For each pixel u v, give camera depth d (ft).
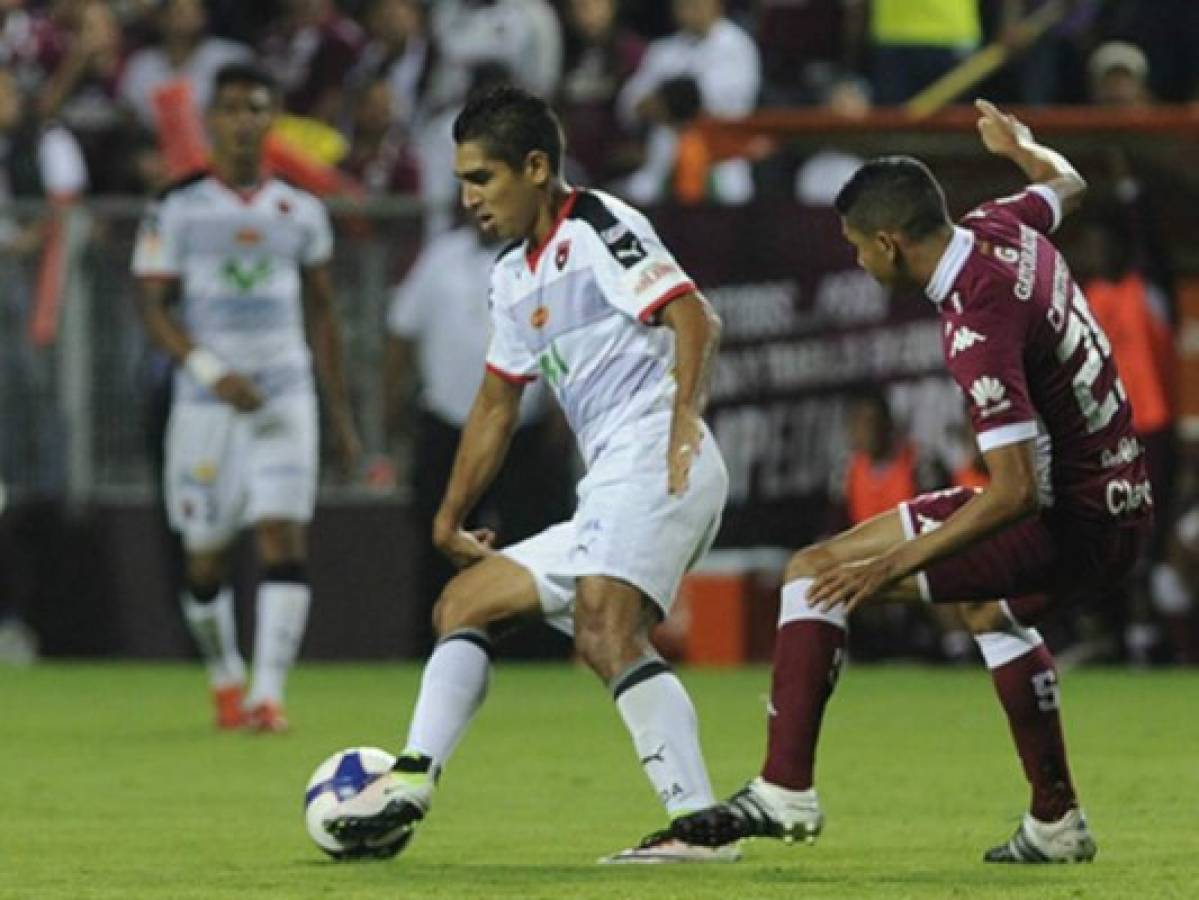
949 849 97.60
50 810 113.50
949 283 86.58
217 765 133.39
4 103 230.48
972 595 89.86
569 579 92.32
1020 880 87.92
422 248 205.26
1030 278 86.84
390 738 147.74
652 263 90.33
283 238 152.56
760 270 198.08
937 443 194.70
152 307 152.76
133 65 243.81
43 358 209.77
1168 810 110.83
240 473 153.17
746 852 96.43
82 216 209.36
